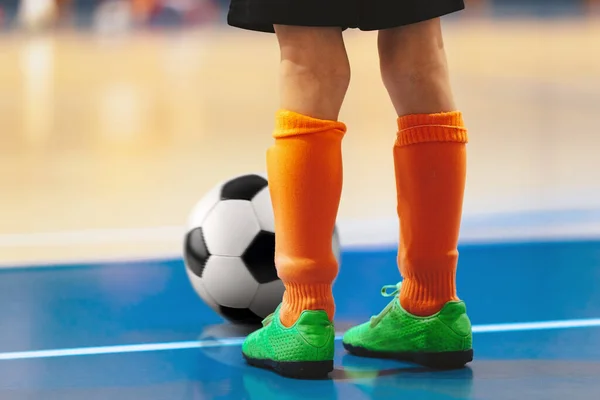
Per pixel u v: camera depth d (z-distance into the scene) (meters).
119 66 15.12
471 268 3.60
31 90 11.86
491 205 4.92
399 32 2.33
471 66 14.99
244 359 2.48
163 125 8.70
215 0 28.20
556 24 25.33
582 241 4.06
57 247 4.05
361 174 5.92
